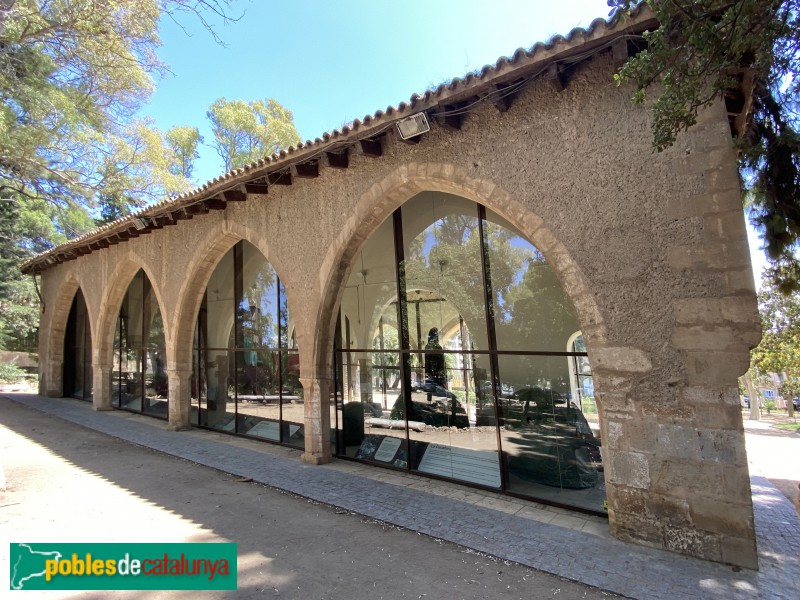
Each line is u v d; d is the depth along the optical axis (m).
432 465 6.90
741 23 2.86
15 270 21.67
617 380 4.57
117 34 10.67
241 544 4.57
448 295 6.95
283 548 4.48
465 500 5.82
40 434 10.20
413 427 7.20
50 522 5.04
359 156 6.96
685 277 4.24
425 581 3.83
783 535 4.60
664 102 3.17
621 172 4.62
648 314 4.42
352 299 8.27
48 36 10.76
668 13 3.00
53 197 14.59
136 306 13.99
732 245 4.04
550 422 5.82
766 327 12.89
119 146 14.77
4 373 22.70
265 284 9.94
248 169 7.66
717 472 4.03
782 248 5.38
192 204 9.01
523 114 5.29
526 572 3.97
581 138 4.88
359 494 6.06
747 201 5.52
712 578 3.76
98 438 9.88
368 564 4.14
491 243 6.49
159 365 12.80
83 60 11.45
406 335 7.43
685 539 4.16
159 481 6.71
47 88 11.48
